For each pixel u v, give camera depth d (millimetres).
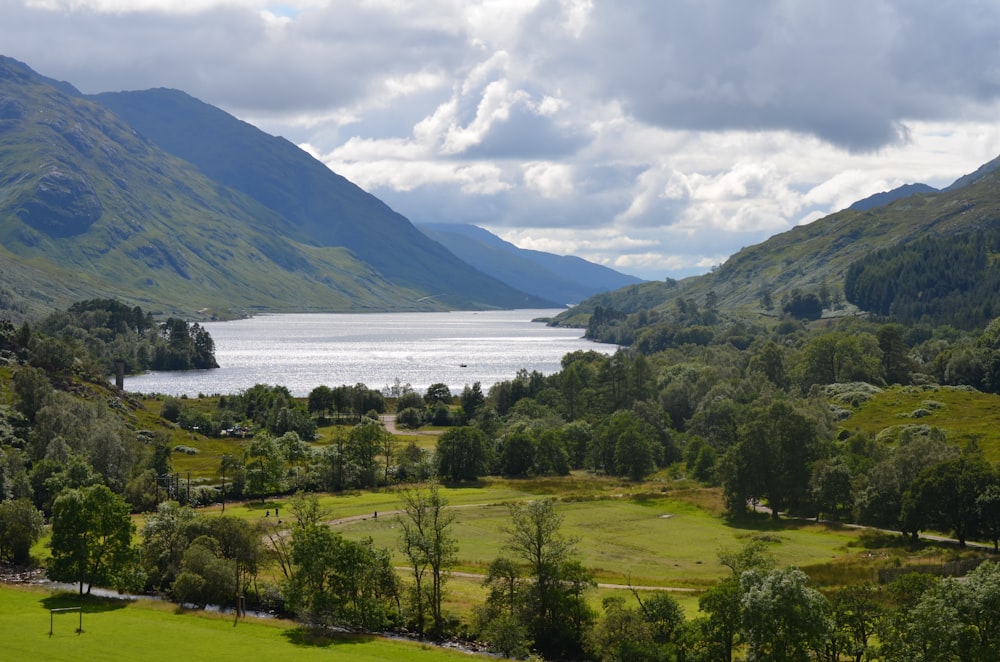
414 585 112938
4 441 197500
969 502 141375
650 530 158250
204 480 198250
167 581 115875
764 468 172750
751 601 84312
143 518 161000
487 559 132750
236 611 104938
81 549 109000
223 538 116812
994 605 79562
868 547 145625
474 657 91688
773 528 162875
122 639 88500
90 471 173000
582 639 97562
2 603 102938
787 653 83562
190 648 87312
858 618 88562
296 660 85312
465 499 186375
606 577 123750
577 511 174875
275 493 196000
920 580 93438
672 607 95938
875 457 190000
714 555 139000
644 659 89750
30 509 129750
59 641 86250
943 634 79500
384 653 90625
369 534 144250
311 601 102750
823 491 168500
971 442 190125
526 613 100125
